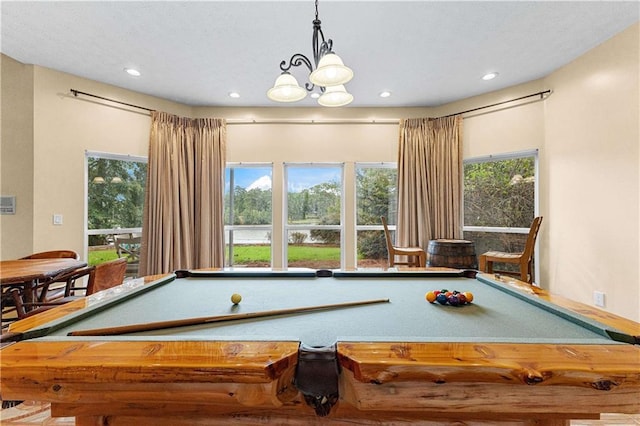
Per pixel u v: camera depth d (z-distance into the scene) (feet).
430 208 13.21
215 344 2.65
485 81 11.22
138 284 4.99
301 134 13.61
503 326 3.32
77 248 10.75
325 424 2.87
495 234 12.26
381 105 13.51
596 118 9.00
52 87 10.19
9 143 9.70
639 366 2.29
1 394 2.41
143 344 2.66
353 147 13.64
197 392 2.43
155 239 12.12
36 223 9.82
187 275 5.99
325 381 2.44
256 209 13.85
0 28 8.04
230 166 13.71
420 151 13.20
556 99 10.39
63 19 7.67
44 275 6.56
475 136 12.53
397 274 5.96
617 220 8.45
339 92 6.58
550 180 10.65
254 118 13.58
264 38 8.50
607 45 8.63
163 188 12.32
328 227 13.85
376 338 2.79
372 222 13.85
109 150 11.43
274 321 3.57
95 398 2.46
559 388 2.33
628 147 8.13
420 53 9.30
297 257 13.88
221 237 13.21
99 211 11.41
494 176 12.25
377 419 2.85
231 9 7.30
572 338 2.89
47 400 2.44
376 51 9.18
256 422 2.86
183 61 9.78
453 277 5.94
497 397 2.37
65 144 10.46
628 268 8.18
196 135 13.24
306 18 7.62
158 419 2.90
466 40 8.63
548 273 10.76
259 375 2.30
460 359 2.37
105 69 10.28
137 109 12.10
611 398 2.31
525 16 7.59
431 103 13.26
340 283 5.49
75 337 2.85
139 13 7.45
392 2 7.04
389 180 13.85
